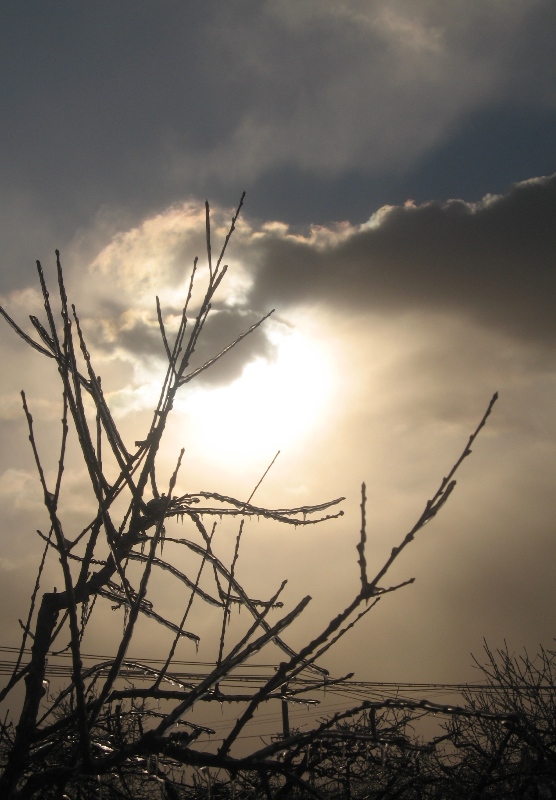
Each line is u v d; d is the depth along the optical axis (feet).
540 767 14.47
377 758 13.32
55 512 9.82
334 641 9.34
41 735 12.17
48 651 12.75
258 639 10.19
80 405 11.00
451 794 15.16
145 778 13.88
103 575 13.46
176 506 14.76
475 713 10.19
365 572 8.73
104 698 9.89
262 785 10.27
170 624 15.10
